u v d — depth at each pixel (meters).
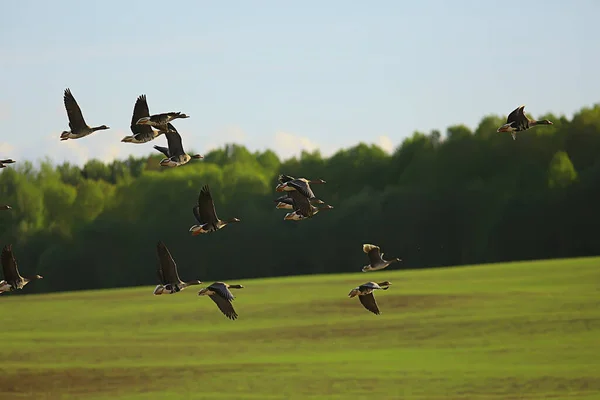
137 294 95.00
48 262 136.38
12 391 44.25
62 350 56.31
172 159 32.06
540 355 47.19
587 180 123.81
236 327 63.66
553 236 123.38
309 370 46.28
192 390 42.88
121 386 44.62
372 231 133.12
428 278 87.44
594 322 55.50
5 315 78.50
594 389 39.41
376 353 50.50
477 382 41.66
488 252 125.62
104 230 138.50
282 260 135.88
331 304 71.75
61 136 30.86
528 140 138.38
